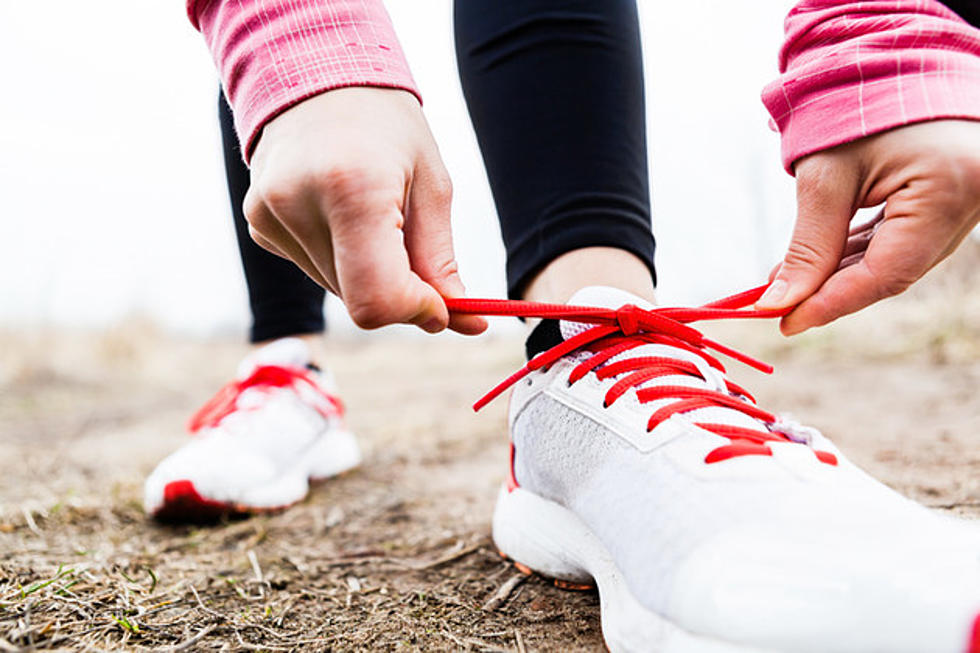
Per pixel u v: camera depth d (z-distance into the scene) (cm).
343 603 84
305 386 147
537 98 91
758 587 53
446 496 139
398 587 90
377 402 299
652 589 61
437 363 481
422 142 65
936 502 105
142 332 481
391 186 58
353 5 66
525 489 91
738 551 55
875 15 72
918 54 68
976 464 128
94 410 299
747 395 84
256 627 76
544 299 90
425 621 78
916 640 48
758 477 61
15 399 327
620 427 72
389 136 61
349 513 129
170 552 107
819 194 73
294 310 147
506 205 93
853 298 74
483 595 85
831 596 50
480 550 103
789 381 249
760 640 52
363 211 57
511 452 96
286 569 98
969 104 66
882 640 49
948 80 67
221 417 138
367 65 63
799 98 73
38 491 146
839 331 336
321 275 68
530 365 80
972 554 52
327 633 75
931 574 50
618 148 90
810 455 64
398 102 64
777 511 57
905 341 295
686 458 65
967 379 221
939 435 155
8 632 71
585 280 85
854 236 79
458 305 69
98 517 126
